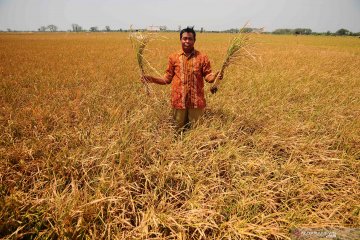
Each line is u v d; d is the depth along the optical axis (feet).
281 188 9.73
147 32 14.11
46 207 8.50
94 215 8.21
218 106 17.94
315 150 12.52
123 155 10.77
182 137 13.42
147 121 14.98
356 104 19.94
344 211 9.12
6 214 7.98
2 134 13.46
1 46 94.27
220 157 11.35
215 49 75.10
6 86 24.90
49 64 42.57
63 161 10.55
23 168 10.48
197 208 8.71
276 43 121.08
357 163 11.41
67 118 16.10
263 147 12.82
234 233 7.93
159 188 9.68
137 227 7.89
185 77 13.43
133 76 29.84
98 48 82.43
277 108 18.53
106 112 16.89
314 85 25.77
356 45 124.26
